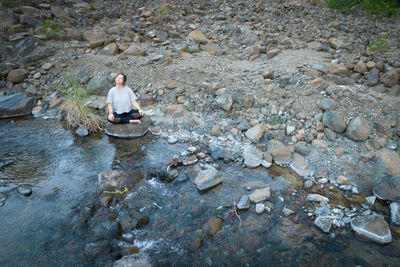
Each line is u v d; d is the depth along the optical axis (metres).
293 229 3.08
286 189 3.77
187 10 10.70
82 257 2.67
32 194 3.52
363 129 4.52
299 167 4.23
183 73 6.57
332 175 4.05
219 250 2.82
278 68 6.59
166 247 2.84
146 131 5.31
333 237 2.97
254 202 3.50
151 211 3.33
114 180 3.77
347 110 5.03
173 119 5.63
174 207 3.41
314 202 3.51
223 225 3.14
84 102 5.74
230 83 6.17
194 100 5.97
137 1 11.52
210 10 10.88
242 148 4.74
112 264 2.61
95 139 5.08
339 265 2.64
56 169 4.09
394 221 3.19
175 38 8.68
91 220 3.14
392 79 5.43
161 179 3.94
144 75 6.70
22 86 6.73
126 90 5.02
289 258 2.73
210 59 7.46
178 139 5.08
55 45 8.06
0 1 9.15
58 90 6.60
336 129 4.71
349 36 8.33
